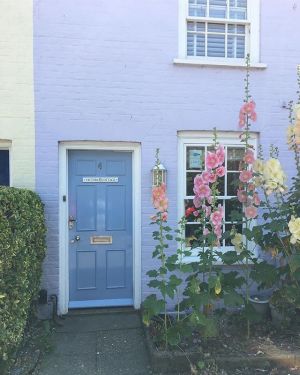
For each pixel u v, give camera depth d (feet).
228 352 14.73
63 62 18.37
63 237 18.83
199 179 14.93
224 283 15.51
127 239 19.58
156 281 14.73
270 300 17.17
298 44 19.98
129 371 14.25
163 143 19.02
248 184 15.55
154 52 18.90
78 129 18.51
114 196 19.45
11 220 12.99
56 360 14.90
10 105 18.12
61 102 18.39
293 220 14.29
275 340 15.88
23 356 14.92
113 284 19.57
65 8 18.34
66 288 18.93
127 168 19.48
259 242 16.11
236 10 20.08
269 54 19.77
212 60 19.75
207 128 19.27
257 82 19.65
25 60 18.15
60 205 18.74
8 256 12.55
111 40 18.63
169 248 19.04
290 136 15.79
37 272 16.46
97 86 18.58
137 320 18.31
